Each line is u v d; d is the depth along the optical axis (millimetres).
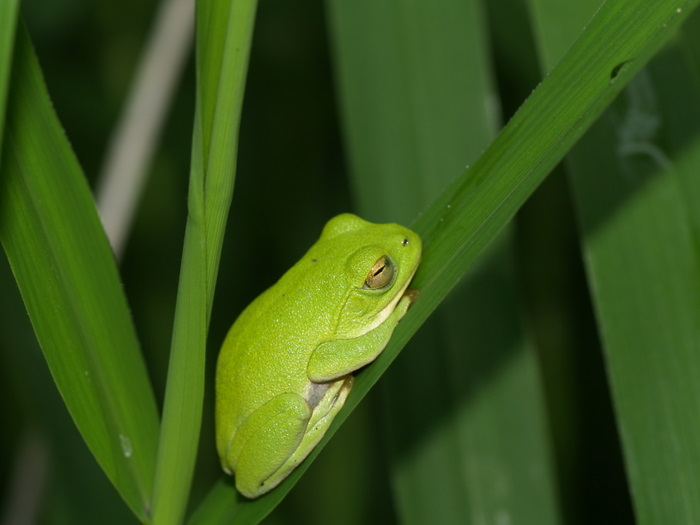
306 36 620
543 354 578
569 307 581
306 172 626
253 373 451
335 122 629
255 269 616
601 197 458
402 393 479
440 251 446
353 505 552
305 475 552
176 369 427
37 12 594
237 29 418
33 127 430
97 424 433
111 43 589
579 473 568
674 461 446
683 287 451
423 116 478
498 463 476
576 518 560
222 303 606
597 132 460
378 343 447
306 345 452
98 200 511
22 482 528
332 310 454
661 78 459
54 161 432
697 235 453
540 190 572
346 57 482
